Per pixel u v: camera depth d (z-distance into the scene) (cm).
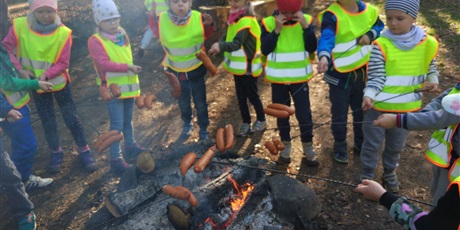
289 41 329
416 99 295
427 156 236
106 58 332
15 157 340
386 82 292
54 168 392
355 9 323
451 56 595
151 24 407
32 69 340
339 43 325
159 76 626
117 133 257
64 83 357
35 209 343
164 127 478
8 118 269
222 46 307
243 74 389
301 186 298
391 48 284
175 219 249
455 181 140
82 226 320
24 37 331
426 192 336
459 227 138
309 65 340
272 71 341
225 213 262
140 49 566
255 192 281
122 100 361
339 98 343
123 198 278
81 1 937
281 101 357
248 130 445
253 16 360
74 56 711
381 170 367
